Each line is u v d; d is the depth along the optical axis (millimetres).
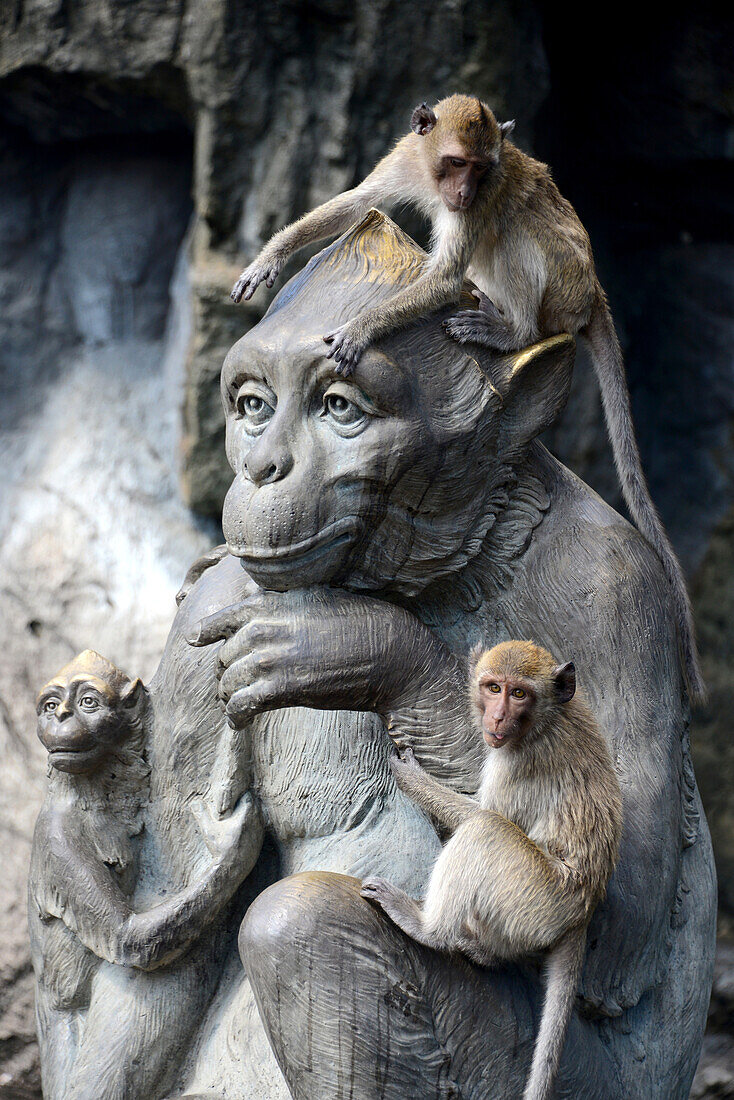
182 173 8133
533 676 3730
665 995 4160
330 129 7031
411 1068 3637
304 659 3814
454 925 3648
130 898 4301
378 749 4188
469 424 3883
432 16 6930
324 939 3584
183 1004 4215
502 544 4172
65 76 7273
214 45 6852
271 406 3869
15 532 7754
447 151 4348
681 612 4523
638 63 7812
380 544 3912
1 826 7039
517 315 4520
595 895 3707
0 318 8141
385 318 3793
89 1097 4094
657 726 4062
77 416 8008
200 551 7582
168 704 4344
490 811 3725
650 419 8516
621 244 8492
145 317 8234
